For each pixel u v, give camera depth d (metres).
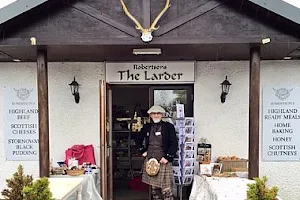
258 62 5.28
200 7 5.07
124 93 9.17
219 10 5.07
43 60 5.38
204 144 6.61
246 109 6.75
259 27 5.06
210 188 5.02
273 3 4.86
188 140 6.50
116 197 7.45
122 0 4.97
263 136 6.70
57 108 6.86
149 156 6.13
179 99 6.97
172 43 5.06
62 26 5.09
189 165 6.50
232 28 5.06
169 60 6.75
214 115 6.79
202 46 5.30
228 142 6.79
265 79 6.71
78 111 6.87
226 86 6.66
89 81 6.85
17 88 6.84
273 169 6.70
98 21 5.08
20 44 5.10
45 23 5.09
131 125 8.80
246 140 6.75
